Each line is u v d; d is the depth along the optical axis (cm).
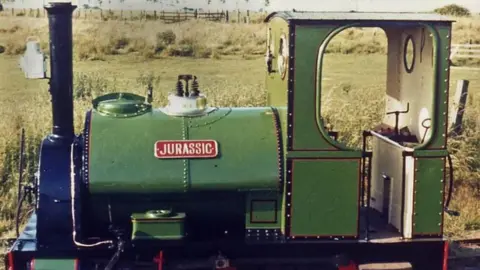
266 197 693
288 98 673
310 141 678
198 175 679
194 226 715
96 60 2180
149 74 1820
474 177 1123
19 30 2420
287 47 678
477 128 1259
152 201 693
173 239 675
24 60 712
